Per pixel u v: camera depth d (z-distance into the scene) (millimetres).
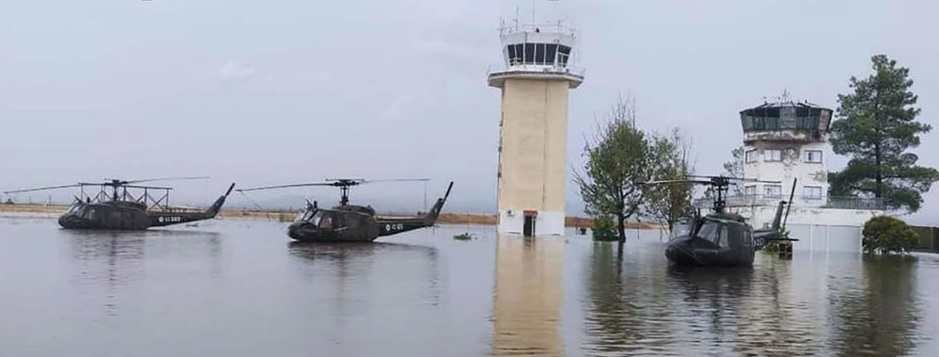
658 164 60562
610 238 62688
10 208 128875
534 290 20547
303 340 12609
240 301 17000
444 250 39188
